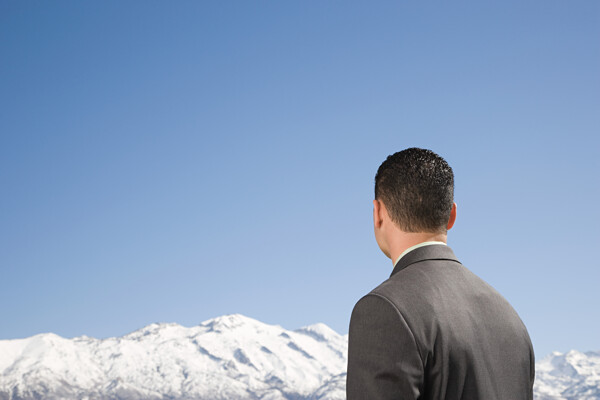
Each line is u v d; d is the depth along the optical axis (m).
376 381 2.53
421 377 2.52
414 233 2.99
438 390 2.55
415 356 2.51
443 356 2.56
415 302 2.63
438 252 2.94
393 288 2.70
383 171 3.10
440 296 2.70
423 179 2.96
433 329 2.58
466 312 2.73
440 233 3.02
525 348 2.90
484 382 2.64
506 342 2.80
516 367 2.82
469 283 2.89
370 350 2.58
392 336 2.55
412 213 2.97
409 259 2.93
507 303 2.99
